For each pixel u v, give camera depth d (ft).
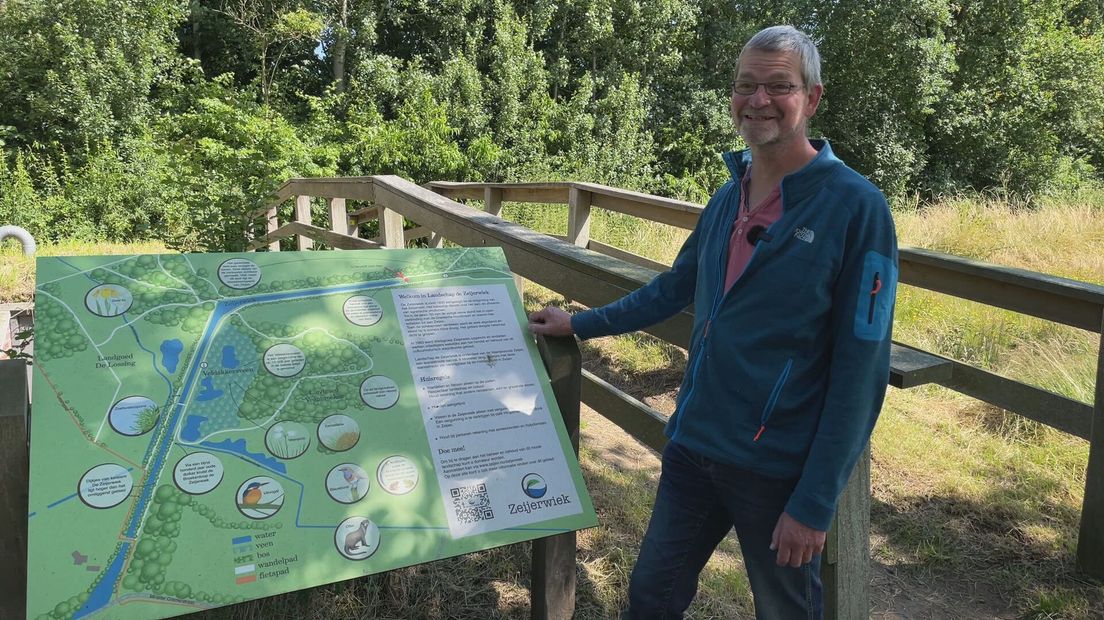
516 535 5.83
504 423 6.22
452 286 6.79
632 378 14.84
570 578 6.78
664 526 5.69
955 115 67.10
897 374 5.20
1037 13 67.51
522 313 6.89
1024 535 9.16
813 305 4.74
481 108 54.70
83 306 5.53
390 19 62.85
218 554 5.01
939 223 27.02
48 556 4.70
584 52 65.21
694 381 5.33
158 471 5.11
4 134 48.98
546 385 6.54
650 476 10.39
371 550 5.37
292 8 58.54
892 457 10.92
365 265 6.63
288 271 6.31
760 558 5.19
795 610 5.13
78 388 5.21
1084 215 27.48
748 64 5.00
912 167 67.46
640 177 62.54
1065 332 15.39
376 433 5.80
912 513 9.69
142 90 52.90
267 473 5.37
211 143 34.99
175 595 4.83
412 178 44.37
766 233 4.88
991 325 15.80
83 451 5.02
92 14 51.06
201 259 6.08
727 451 5.03
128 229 44.47
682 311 7.15
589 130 58.80
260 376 5.70
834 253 4.66
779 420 4.88
